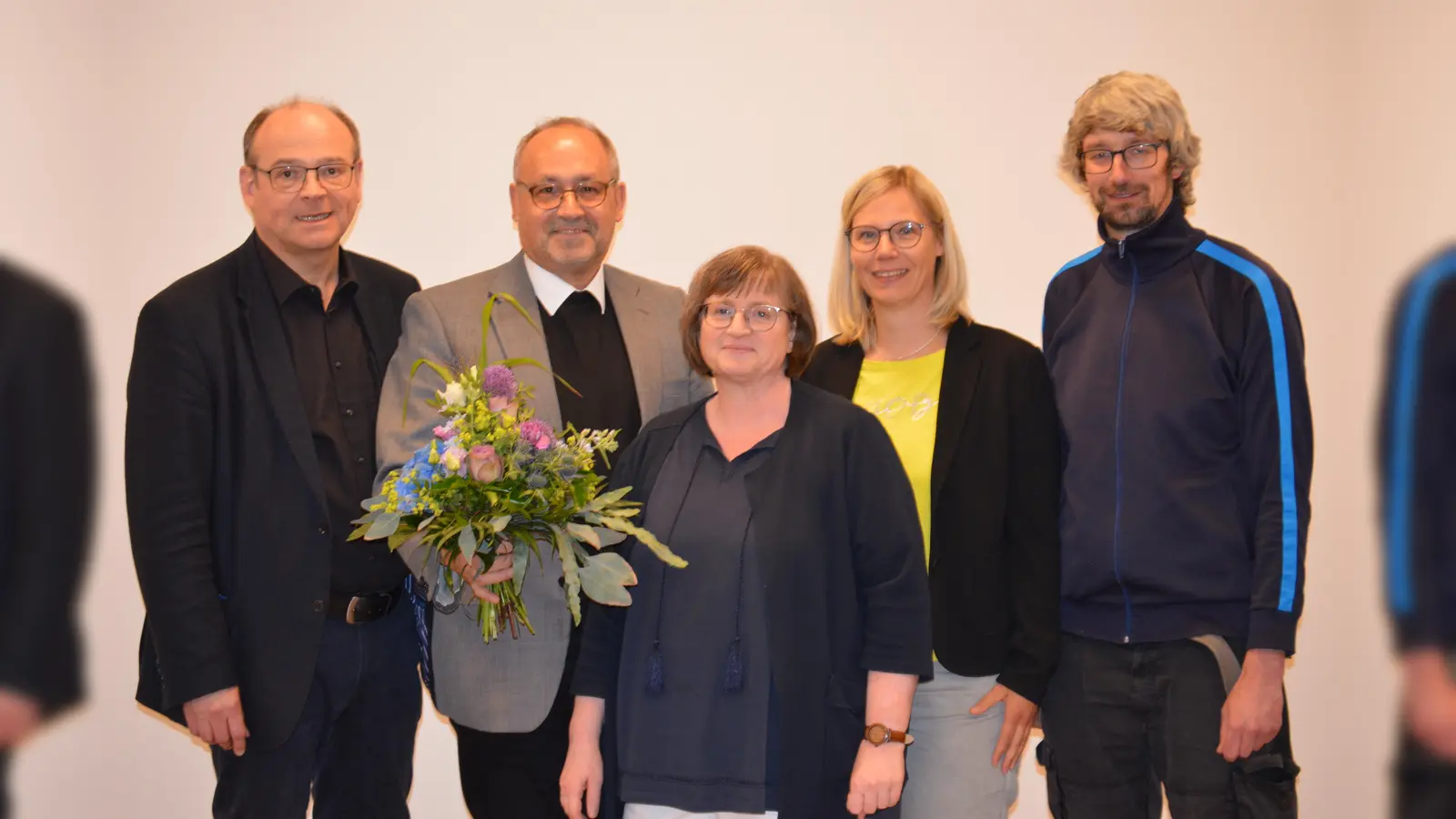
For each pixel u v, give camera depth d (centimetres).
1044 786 310
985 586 214
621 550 204
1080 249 306
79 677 168
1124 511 219
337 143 228
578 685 202
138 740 305
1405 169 278
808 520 191
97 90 299
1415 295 143
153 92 303
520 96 306
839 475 196
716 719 186
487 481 187
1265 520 210
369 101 305
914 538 194
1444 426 138
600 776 202
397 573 232
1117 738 223
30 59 280
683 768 185
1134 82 224
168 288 221
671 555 187
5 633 160
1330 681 304
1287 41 300
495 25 305
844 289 238
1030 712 213
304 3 303
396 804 239
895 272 223
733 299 195
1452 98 262
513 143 306
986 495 215
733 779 184
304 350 229
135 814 305
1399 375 143
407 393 218
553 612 223
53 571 162
